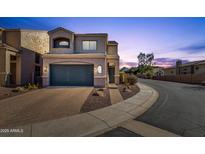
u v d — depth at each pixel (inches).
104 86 626.2
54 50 696.4
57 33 697.0
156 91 606.5
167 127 216.5
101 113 271.9
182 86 853.2
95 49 719.7
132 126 221.0
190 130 206.1
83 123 223.1
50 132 192.5
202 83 914.1
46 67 638.5
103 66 631.8
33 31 823.1
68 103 339.3
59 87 599.2
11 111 274.8
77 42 719.1
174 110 308.3
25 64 757.9
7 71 631.2
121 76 882.8
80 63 638.5
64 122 224.1
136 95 466.3
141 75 2230.6
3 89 523.2
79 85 654.5
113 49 885.2
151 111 301.1
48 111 277.1
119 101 371.9
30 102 344.8
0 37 725.3
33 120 229.5
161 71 1969.7
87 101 361.4
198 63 1239.5
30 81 798.5
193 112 292.7
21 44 726.5
